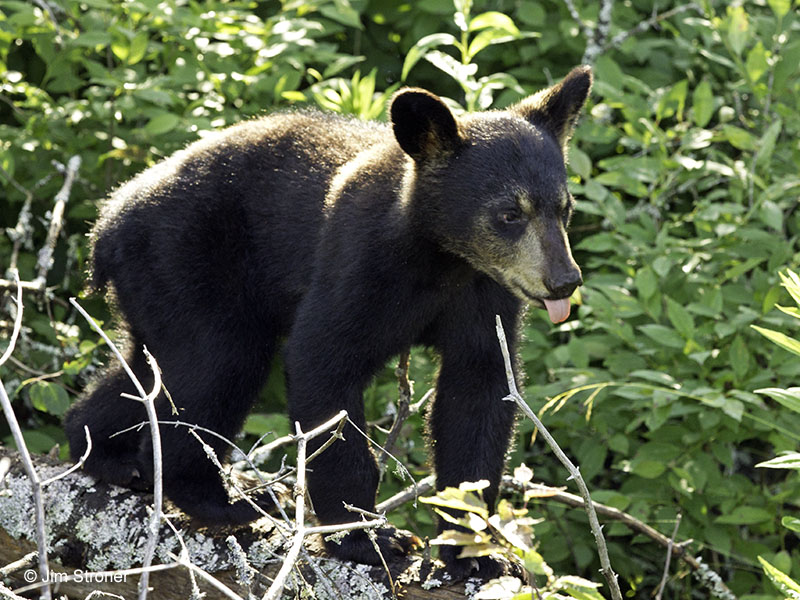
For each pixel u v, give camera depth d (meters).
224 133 8.84
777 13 11.91
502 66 14.12
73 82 12.27
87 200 12.57
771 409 10.37
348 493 7.50
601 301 10.38
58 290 12.74
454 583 7.11
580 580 5.27
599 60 11.67
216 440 8.27
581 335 11.95
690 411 9.90
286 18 12.55
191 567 5.00
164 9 11.63
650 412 10.17
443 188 7.56
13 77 11.95
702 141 11.28
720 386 10.07
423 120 7.53
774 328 10.45
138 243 8.43
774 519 10.57
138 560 7.64
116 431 8.38
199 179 8.45
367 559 7.31
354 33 14.42
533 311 11.35
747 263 10.38
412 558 7.36
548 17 13.80
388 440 8.52
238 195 8.44
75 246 11.96
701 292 10.73
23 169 12.77
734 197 11.17
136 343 8.83
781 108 11.53
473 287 7.91
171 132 12.15
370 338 7.69
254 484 8.60
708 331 10.30
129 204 8.56
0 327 10.78
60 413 9.51
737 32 11.72
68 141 12.18
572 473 5.56
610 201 11.13
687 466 10.16
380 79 14.16
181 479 8.12
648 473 9.98
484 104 10.13
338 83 11.77
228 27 12.29
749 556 10.38
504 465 8.02
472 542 5.34
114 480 8.05
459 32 13.55
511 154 7.48
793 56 11.63
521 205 7.39
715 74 13.79
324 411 7.59
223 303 8.34
